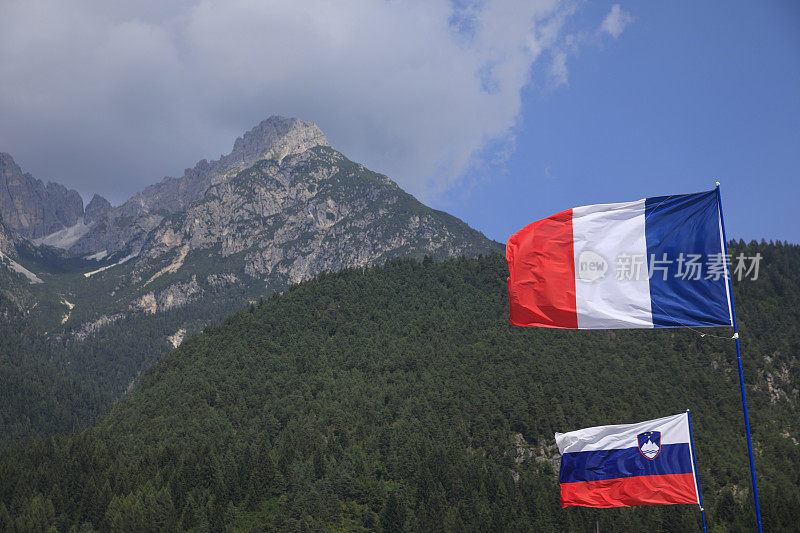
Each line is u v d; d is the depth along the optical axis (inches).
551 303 1726.1
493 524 7076.8
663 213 1702.8
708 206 1685.5
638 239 1702.8
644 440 2374.5
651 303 1674.5
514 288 1755.7
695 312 1651.1
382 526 7495.1
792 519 6766.7
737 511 7096.5
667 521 6722.4
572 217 1744.6
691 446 2346.2
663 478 2343.8
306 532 7426.2
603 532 6658.5
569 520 6953.7
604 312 1695.4
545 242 1750.7
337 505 7854.3
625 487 2363.4
